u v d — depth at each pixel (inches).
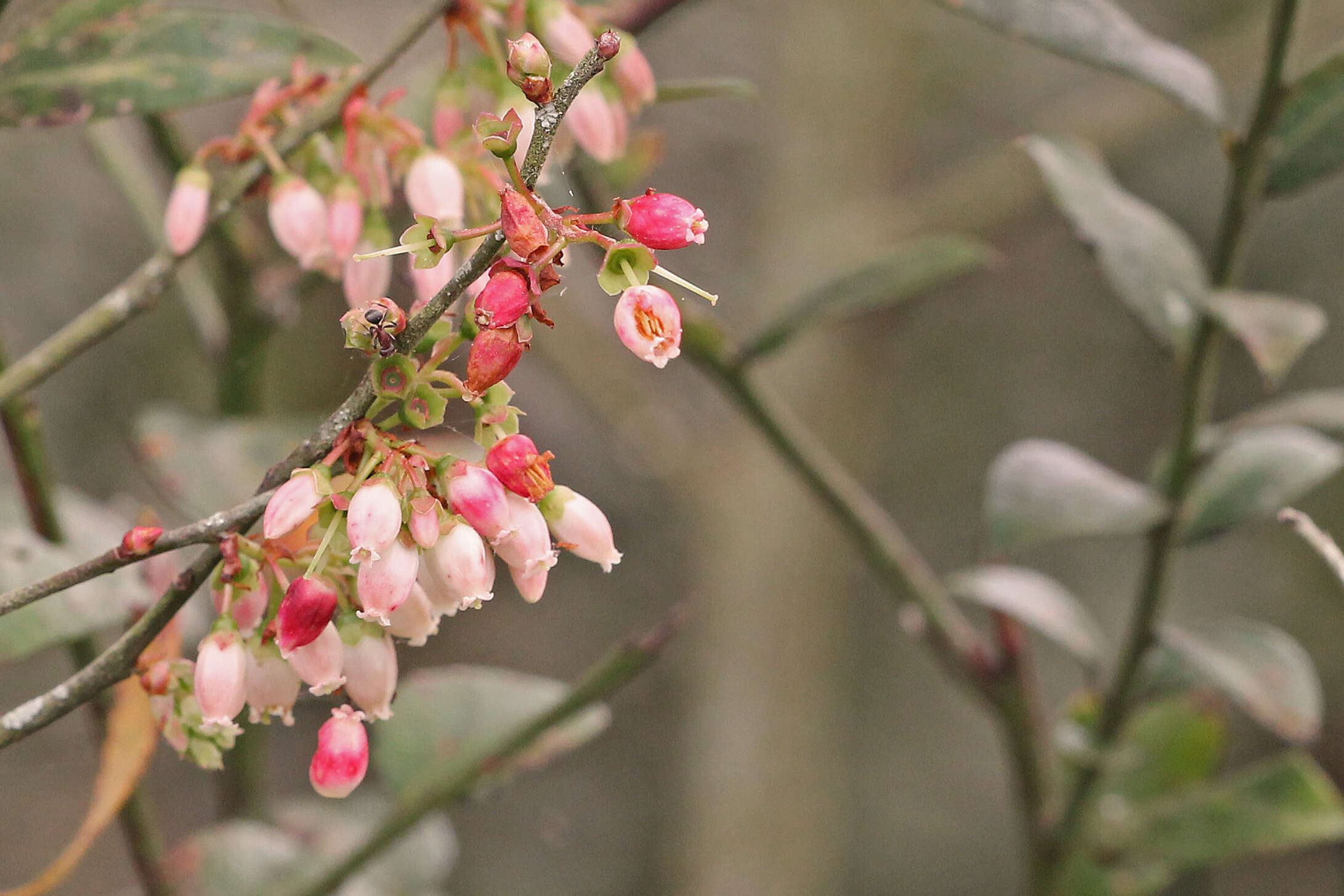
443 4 24.4
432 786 26.3
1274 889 62.2
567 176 26.5
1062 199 26.8
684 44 68.8
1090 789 27.6
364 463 22.3
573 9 24.6
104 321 24.4
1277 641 27.1
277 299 27.9
